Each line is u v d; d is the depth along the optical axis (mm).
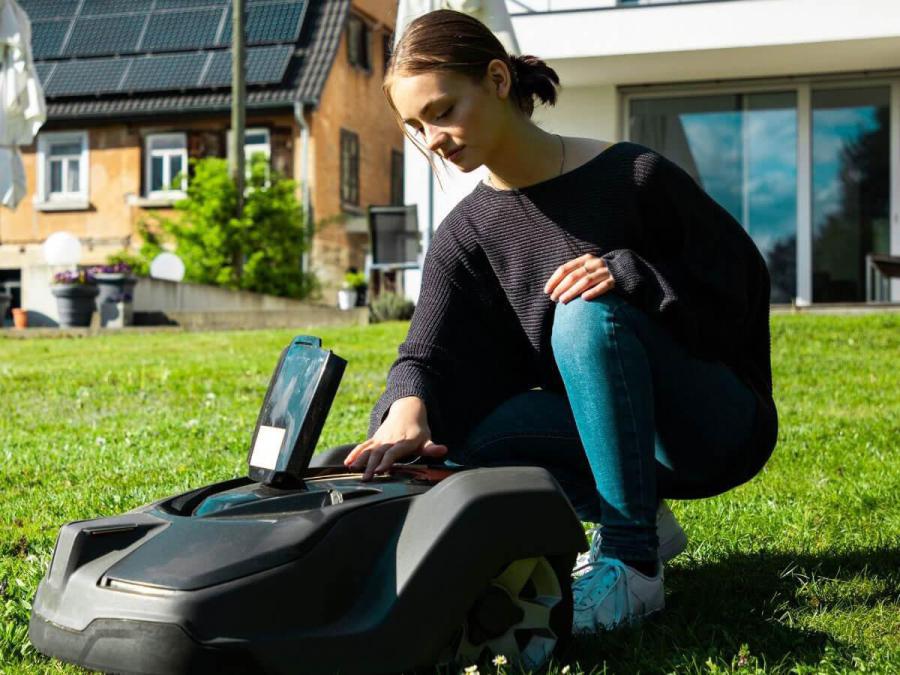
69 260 14062
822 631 1983
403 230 12547
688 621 2074
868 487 3285
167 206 17906
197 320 13023
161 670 1512
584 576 2002
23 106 10633
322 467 2002
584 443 1979
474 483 1674
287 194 16031
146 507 1826
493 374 2186
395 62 1922
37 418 5637
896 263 9977
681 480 2133
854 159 11977
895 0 10828
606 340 1906
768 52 11289
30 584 2412
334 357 1848
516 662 1750
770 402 2135
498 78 1932
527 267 2090
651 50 11234
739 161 12203
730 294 1988
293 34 18125
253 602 1549
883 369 6656
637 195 2021
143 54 18594
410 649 1613
